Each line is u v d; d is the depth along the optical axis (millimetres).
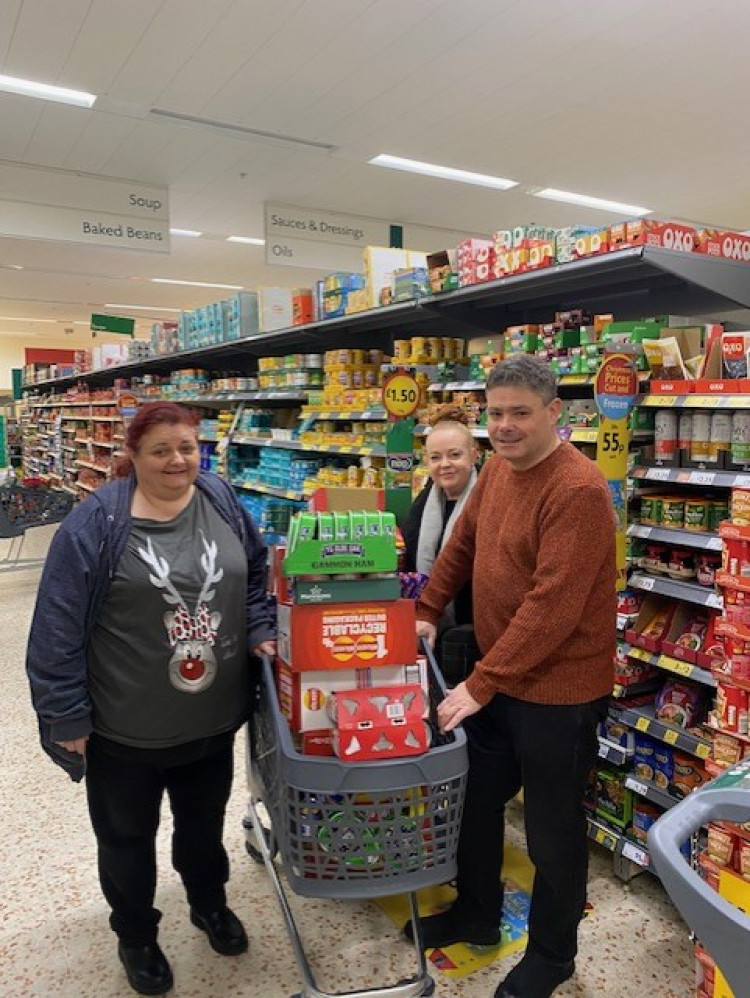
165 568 1827
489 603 1979
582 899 1946
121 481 1906
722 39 4949
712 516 2365
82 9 4492
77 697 1761
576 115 6199
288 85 5594
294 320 4785
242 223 9562
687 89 5719
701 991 1886
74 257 11344
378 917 2391
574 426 2709
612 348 2367
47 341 23469
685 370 2389
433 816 1613
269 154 7074
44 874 2611
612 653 1932
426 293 3377
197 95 5762
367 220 9250
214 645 1890
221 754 2107
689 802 1069
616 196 8625
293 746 1612
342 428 4695
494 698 1995
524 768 1921
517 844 2766
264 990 2078
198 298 15359
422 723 1571
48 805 3070
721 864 1894
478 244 2969
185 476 1832
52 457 14578
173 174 7598
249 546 2102
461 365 3602
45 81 5488
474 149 7020
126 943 2072
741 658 2029
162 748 1884
